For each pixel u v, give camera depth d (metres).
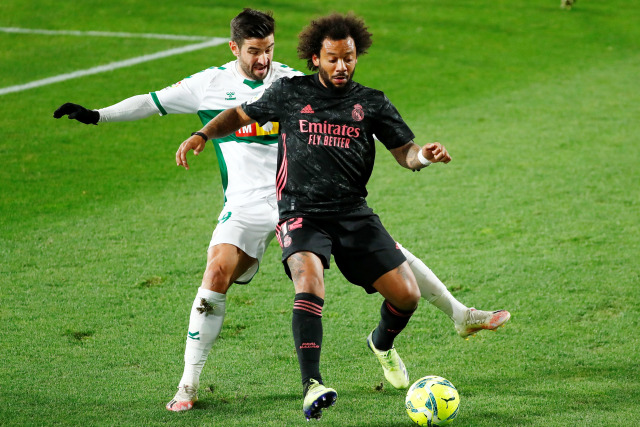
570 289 19.89
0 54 48.00
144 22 55.94
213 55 48.78
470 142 34.81
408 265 13.70
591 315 18.44
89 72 45.09
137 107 15.44
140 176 30.55
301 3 61.97
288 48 49.03
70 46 50.09
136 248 23.02
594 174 30.05
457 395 13.05
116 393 14.48
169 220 25.61
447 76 46.81
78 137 35.34
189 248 23.08
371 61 49.09
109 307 18.92
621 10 64.06
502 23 59.41
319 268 12.84
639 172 30.19
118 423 13.11
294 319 12.53
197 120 38.50
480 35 56.22
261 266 21.77
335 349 16.80
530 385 14.84
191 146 13.32
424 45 53.16
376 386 14.84
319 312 12.60
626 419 13.12
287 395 14.46
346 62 13.01
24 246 23.03
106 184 29.50
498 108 40.59
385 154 33.41
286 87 13.48
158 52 49.22
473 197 27.64
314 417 12.09
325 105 13.27
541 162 31.73
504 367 15.84
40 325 17.75
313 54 13.44
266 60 15.38
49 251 22.66
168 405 13.80
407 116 39.19
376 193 28.23
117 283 20.44
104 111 15.09
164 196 28.20
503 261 21.86
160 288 20.20
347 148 13.23
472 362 16.12
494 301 19.31
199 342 14.00
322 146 13.19
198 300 14.02
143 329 17.77
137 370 15.67
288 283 20.64
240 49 15.44
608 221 25.02
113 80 43.75
